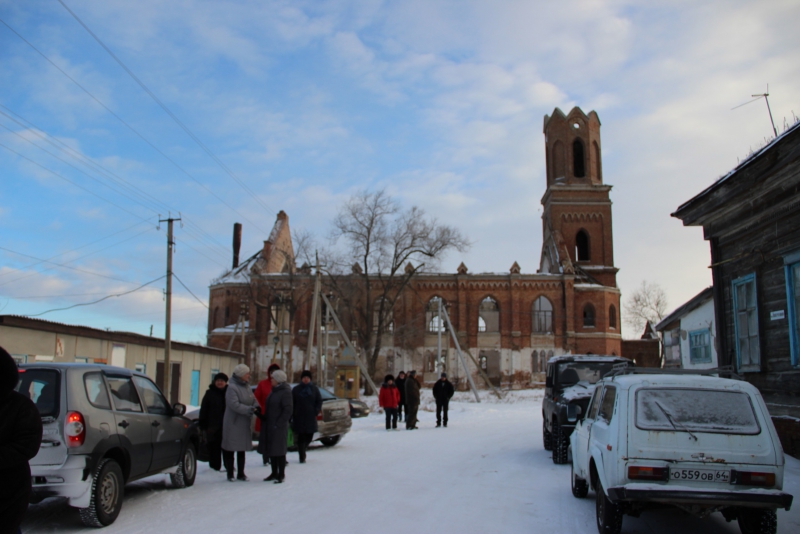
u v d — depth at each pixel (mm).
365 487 10188
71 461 7293
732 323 15133
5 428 4414
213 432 12062
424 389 60750
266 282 62812
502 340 63062
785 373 12891
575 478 9539
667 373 8422
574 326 63125
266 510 8445
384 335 63156
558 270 65188
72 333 23281
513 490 10117
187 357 33719
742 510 7133
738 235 14750
